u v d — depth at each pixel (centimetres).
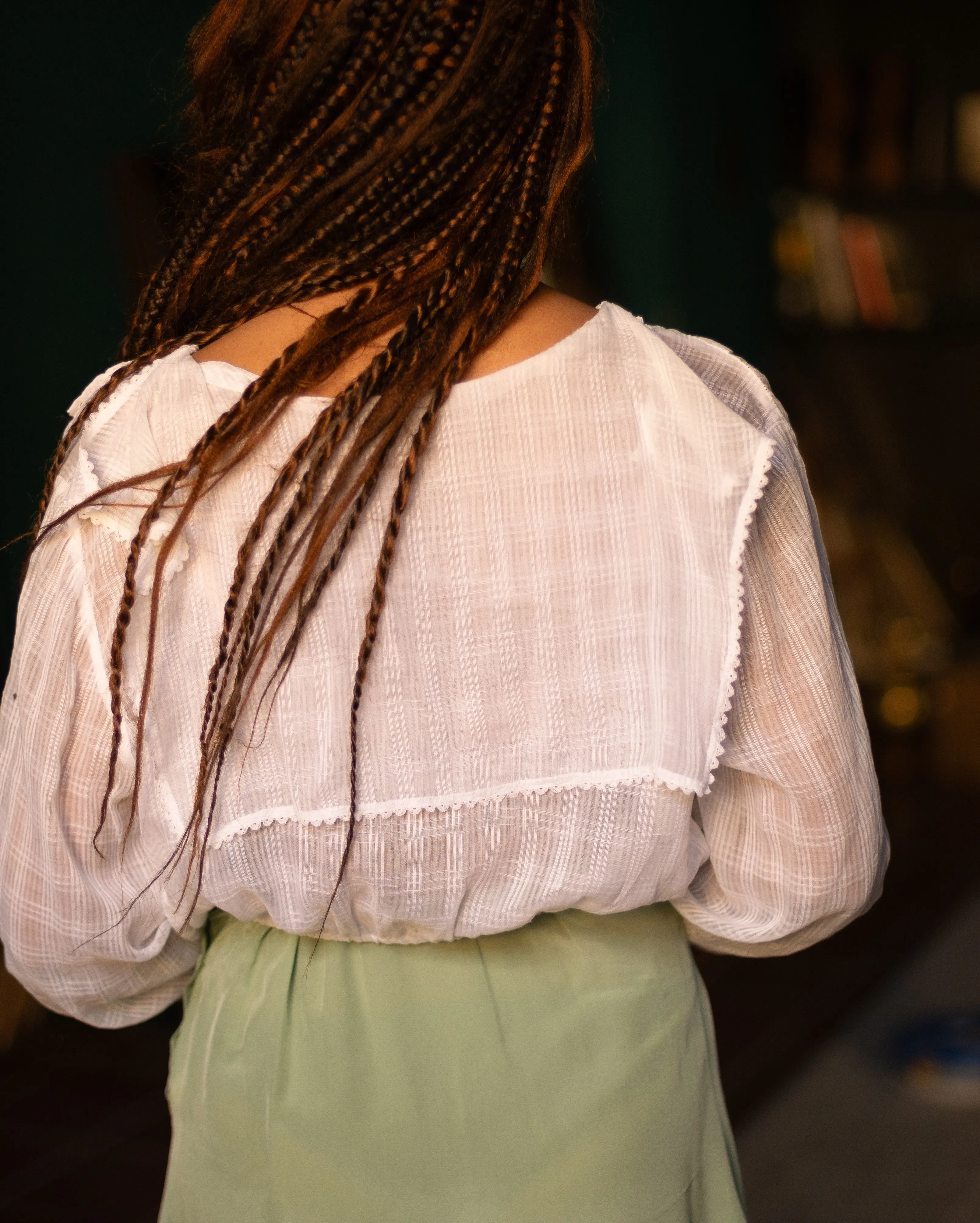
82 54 338
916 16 558
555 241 91
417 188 85
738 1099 283
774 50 536
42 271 334
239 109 90
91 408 89
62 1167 264
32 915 93
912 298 574
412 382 82
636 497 87
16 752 90
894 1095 280
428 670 86
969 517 614
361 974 95
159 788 87
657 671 88
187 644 86
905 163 551
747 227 513
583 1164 94
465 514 85
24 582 89
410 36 82
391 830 87
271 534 84
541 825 89
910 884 399
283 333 86
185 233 93
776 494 92
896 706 502
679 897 103
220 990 99
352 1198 94
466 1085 93
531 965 95
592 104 90
